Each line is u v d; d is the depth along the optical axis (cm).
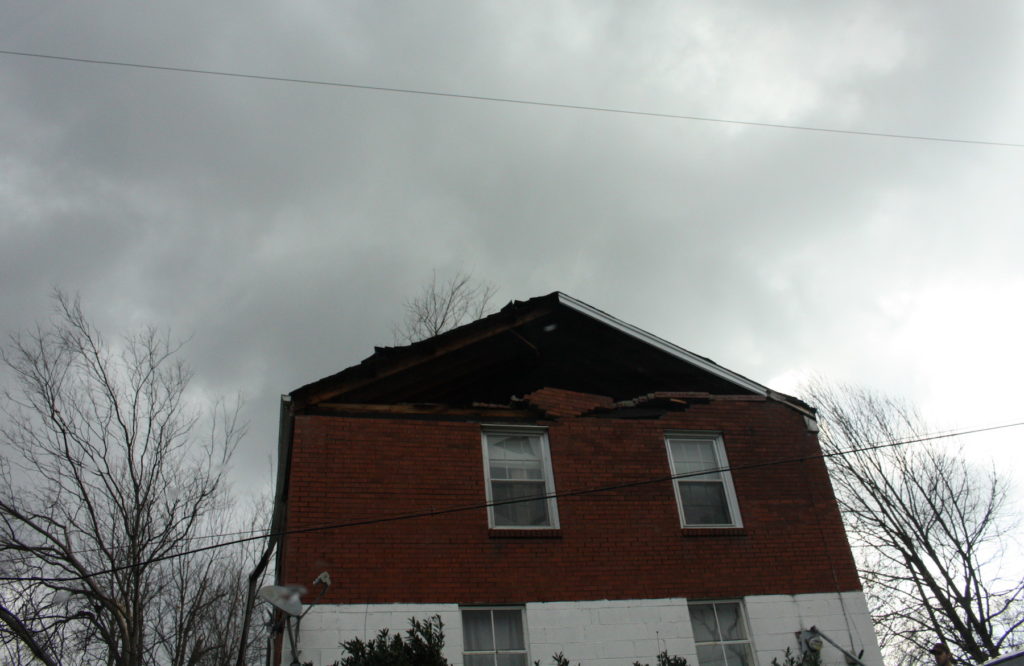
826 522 1249
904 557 2058
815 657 1086
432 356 1226
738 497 1239
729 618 1124
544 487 1178
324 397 1141
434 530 1067
